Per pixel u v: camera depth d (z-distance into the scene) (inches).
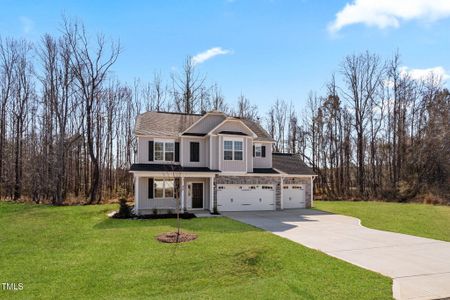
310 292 283.1
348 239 517.0
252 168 971.3
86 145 1386.6
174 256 414.3
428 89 1470.2
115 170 1599.4
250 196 962.1
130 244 484.4
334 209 979.9
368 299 268.5
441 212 883.4
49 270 365.4
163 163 922.7
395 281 313.0
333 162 1668.3
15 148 1339.8
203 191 953.5
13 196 1315.2
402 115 1505.9
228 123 959.0
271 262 382.9
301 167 1113.4
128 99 1633.9
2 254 434.6
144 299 280.4
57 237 541.6
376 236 545.3
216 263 383.6
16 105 1353.3
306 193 1064.2
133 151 1587.1
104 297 291.4
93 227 637.3
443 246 470.0
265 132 1104.8
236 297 274.8
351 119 1605.6
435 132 1376.7
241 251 426.9
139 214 807.1
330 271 343.0
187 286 319.6
